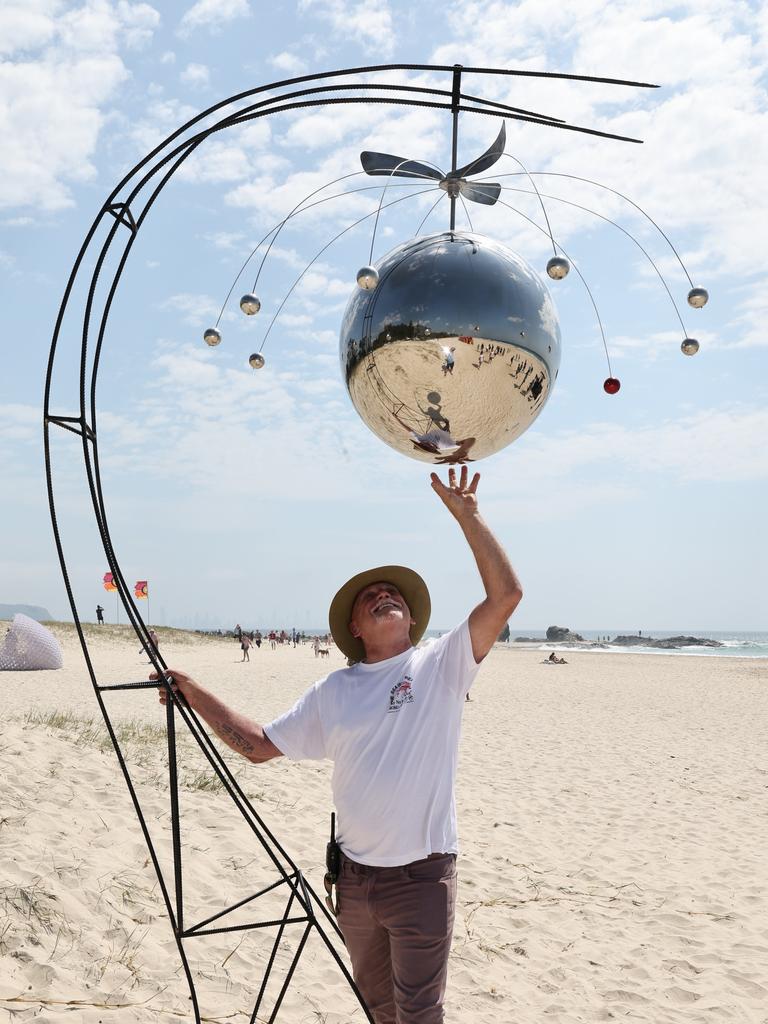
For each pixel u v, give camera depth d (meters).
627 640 106.94
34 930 4.28
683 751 13.87
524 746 14.05
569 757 12.96
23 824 5.49
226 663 35.28
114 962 4.21
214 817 6.71
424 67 2.86
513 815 8.94
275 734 2.92
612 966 5.21
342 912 2.81
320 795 8.28
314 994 4.33
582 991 4.84
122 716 13.41
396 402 2.46
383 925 2.71
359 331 2.43
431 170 2.75
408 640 3.03
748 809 9.59
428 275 2.33
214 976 4.32
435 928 2.62
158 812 6.45
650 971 5.15
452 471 2.88
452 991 4.70
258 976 4.43
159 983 4.14
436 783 2.72
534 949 5.39
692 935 5.75
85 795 6.43
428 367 2.35
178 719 13.11
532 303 2.37
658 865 7.35
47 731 8.23
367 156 2.74
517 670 40.72
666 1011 4.64
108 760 7.55
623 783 10.95
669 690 27.58
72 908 4.59
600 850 7.75
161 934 4.64
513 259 2.42
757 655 70.50
